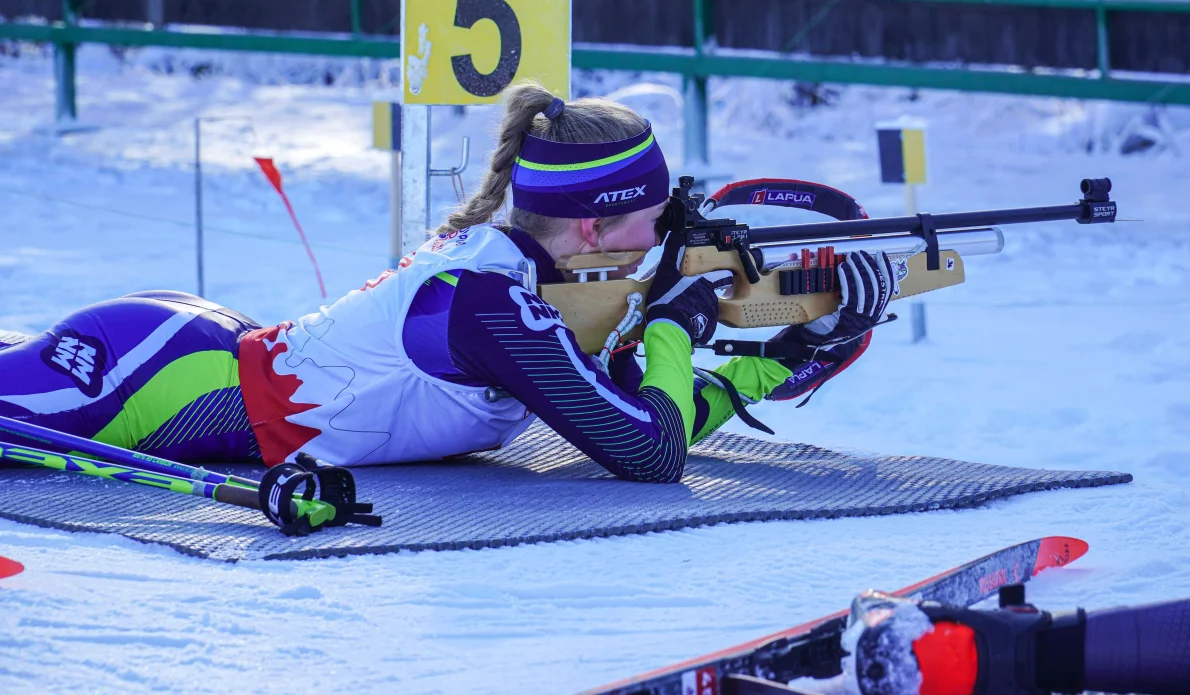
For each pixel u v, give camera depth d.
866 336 10.49
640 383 10.13
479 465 10.47
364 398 9.75
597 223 9.64
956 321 22.75
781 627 6.89
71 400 9.66
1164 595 7.41
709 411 10.69
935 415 15.45
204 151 43.75
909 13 35.97
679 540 8.38
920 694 5.05
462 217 10.00
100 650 6.39
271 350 9.95
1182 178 41.94
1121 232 32.41
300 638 6.62
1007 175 42.09
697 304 9.81
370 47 40.66
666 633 6.80
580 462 10.65
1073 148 48.66
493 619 6.98
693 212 9.77
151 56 63.72
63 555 7.88
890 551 8.24
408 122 13.77
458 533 8.23
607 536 8.40
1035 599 7.38
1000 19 35.44
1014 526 8.90
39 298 22.16
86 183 37.28
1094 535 8.73
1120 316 22.77
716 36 37.69
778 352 10.20
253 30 41.66
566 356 9.31
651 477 9.59
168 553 7.95
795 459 11.19
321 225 32.84
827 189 10.38
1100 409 15.51
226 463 10.22
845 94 55.78
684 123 38.69
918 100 55.25
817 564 7.95
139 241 29.47
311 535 8.17
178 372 9.84
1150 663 5.16
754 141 49.12
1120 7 34.28
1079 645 5.22
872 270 9.93
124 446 9.89
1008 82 35.47
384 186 38.59
